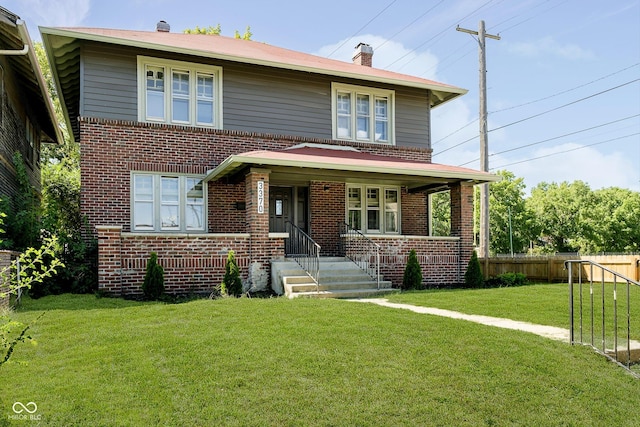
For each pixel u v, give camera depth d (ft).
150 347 23.21
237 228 51.44
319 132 55.98
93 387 18.93
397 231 61.16
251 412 17.43
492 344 24.39
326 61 63.62
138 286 41.09
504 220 179.83
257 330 26.13
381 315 29.86
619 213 198.29
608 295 41.57
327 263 47.37
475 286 51.16
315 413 17.56
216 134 50.93
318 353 22.63
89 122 46.14
